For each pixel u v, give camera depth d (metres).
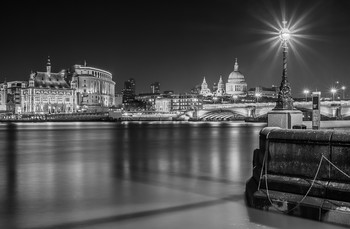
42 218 10.67
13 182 16.97
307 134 10.85
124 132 90.31
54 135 76.75
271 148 11.70
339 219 9.78
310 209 10.37
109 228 9.70
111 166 23.20
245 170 20.89
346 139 10.05
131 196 13.63
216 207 11.85
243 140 54.53
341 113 152.88
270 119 24.25
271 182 11.48
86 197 13.51
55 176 18.86
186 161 25.91
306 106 135.62
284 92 24.17
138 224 10.03
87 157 29.70
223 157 28.78
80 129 116.88
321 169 10.50
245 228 9.59
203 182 16.70
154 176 18.66
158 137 65.19
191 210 11.48
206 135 72.00
